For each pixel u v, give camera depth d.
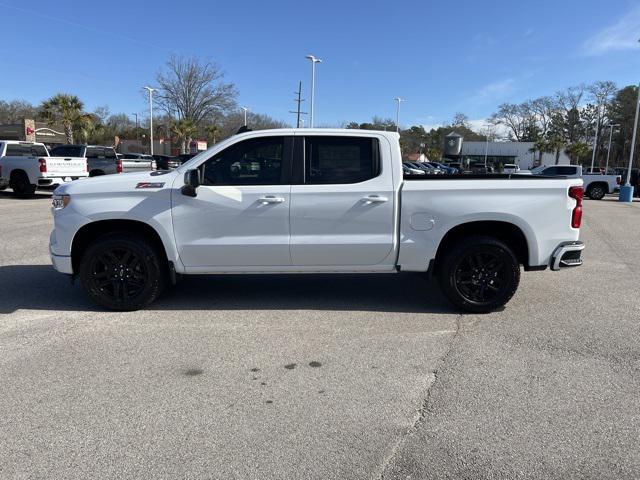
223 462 2.84
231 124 71.38
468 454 2.93
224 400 3.54
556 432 3.16
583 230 13.15
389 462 2.85
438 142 104.81
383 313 5.49
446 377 3.92
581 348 4.54
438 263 5.53
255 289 6.39
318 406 3.47
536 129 95.12
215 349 4.44
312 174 5.26
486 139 100.62
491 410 3.42
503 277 5.43
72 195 5.24
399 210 5.27
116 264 5.33
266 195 5.19
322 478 2.71
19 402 3.48
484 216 5.27
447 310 5.63
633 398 3.61
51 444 2.99
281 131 5.28
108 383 3.78
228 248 5.27
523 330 5.00
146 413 3.35
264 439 3.07
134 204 5.20
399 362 4.20
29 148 18.61
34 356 4.25
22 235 9.96
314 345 4.56
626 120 84.06
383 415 3.35
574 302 6.02
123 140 73.38
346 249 5.29
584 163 90.25
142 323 5.09
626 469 2.80
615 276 7.48
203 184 5.23
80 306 5.62
